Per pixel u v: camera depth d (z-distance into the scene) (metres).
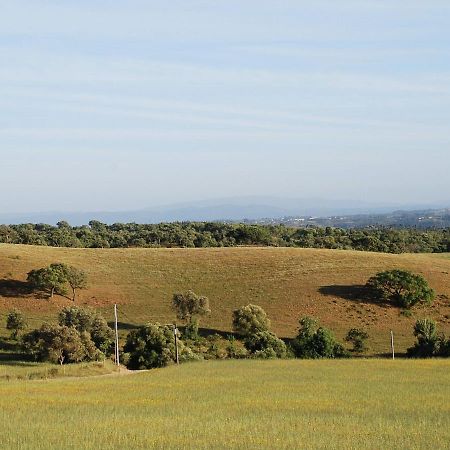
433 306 88.88
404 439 23.41
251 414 29.72
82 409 31.31
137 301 89.88
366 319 83.69
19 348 65.31
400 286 89.38
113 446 22.02
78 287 90.69
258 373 47.06
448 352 65.38
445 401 33.59
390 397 35.06
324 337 67.44
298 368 49.91
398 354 68.50
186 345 69.44
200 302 78.88
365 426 26.17
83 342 62.22
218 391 38.00
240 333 73.94
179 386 40.41
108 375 49.56
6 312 81.75
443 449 21.75
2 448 21.70
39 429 25.34
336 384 40.75
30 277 89.50
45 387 40.28
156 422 27.33
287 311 85.69
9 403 33.16
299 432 24.86
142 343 62.84
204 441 22.98
